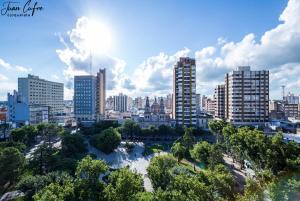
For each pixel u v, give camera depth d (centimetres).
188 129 12225
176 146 9094
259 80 15562
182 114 15888
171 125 16400
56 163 7269
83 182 5012
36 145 12369
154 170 5769
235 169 8288
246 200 4831
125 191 4562
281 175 5956
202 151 8062
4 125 13450
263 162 6962
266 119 15650
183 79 15862
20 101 18225
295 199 4956
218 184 4884
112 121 15888
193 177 5041
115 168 8719
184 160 9588
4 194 6256
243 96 15662
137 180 5022
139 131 14200
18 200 5747
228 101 17050
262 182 5631
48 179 5838
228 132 9519
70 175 6375
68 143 9825
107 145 10931
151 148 12181
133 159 10288
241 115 15688
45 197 4162
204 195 4334
